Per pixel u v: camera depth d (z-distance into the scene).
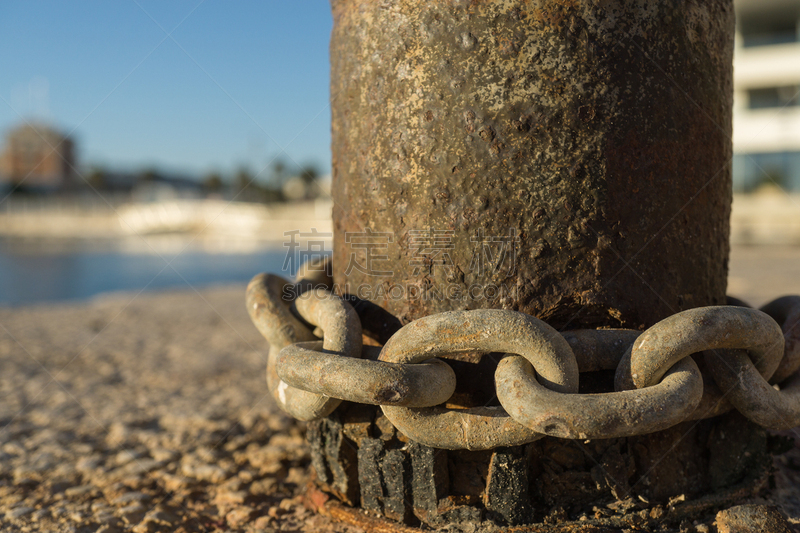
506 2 0.62
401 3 0.64
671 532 0.62
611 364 0.61
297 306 0.71
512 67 0.62
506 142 0.62
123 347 1.68
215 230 11.06
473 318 0.59
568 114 0.62
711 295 0.67
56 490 0.79
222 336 1.85
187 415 1.02
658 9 0.62
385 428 0.66
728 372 0.61
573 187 0.62
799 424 0.63
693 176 0.65
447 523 0.63
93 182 18.58
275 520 0.71
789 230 6.16
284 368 0.61
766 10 5.94
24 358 1.54
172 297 2.92
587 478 0.62
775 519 0.62
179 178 23.56
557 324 0.63
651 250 0.63
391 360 0.60
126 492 0.78
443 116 0.63
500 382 0.58
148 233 11.46
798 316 0.67
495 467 0.62
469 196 0.63
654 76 0.63
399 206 0.65
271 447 0.88
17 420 1.02
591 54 0.61
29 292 3.62
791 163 6.43
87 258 6.13
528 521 0.62
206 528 0.72
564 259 0.62
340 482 0.68
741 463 0.66
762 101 6.46
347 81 0.68
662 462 0.64
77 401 1.13
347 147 0.68
